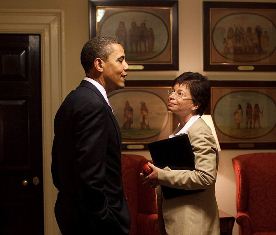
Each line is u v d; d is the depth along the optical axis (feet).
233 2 11.33
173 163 7.11
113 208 5.82
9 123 11.22
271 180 10.42
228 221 9.68
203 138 6.98
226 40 11.34
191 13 11.37
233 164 10.66
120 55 6.22
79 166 5.48
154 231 9.45
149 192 9.97
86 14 11.10
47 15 10.98
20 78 11.17
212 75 11.40
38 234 11.32
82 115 5.55
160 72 11.26
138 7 11.07
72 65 11.11
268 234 9.87
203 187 6.83
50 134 11.09
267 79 11.53
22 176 11.27
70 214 5.76
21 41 11.10
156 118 11.19
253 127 11.48
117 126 5.98
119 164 5.99
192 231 6.81
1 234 11.21
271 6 11.44
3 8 10.84
